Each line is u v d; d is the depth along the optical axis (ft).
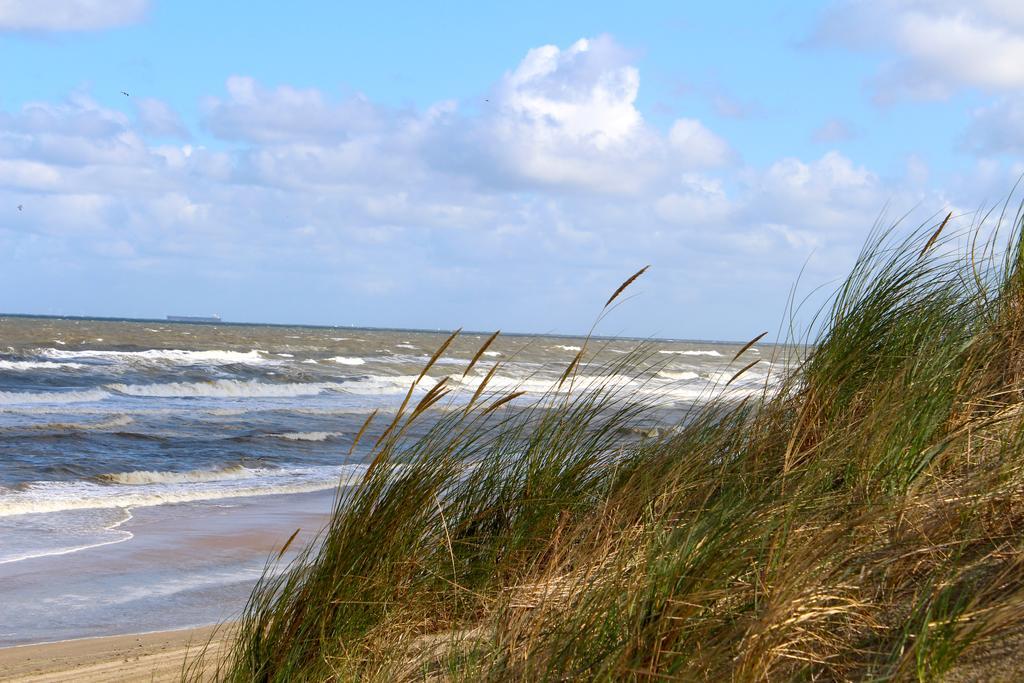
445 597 12.19
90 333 214.28
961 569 9.02
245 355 149.18
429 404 12.30
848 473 11.32
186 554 33.30
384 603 11.46
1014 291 15.02
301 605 11.76
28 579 29.40
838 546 9.15
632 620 8.62
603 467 13.78
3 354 126.62
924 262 14.92
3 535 35.65
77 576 29.91
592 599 9.30
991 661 7.55
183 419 79.46
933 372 12.62
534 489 13.62
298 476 53.98
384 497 12.71
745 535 9.07
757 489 10.76
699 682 7.62
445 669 10.18
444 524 12.65
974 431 12.21
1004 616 7.72
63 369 112.47
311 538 36.52
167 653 20.83
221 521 39.70
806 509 10.06
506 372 124.67
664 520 10.41
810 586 8.48
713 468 12.37
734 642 8.20
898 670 7.51
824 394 13.10
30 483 47.67
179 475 52.60
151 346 171.01
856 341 14.12
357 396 110.32
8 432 65.21
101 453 59.21
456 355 180.75
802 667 8.19
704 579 8.47
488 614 11.34
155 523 38.88
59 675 19.35
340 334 330.95
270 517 40.93
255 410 88.74
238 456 60.95
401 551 12.25
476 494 13.83
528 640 9.68
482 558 12.82
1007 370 13.60
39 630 23.94
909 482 11.01
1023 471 10.58
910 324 14.25
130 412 83.46
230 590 28.50
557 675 8.77
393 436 12.64
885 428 11.48
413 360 159.22
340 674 10.47
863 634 8.50
